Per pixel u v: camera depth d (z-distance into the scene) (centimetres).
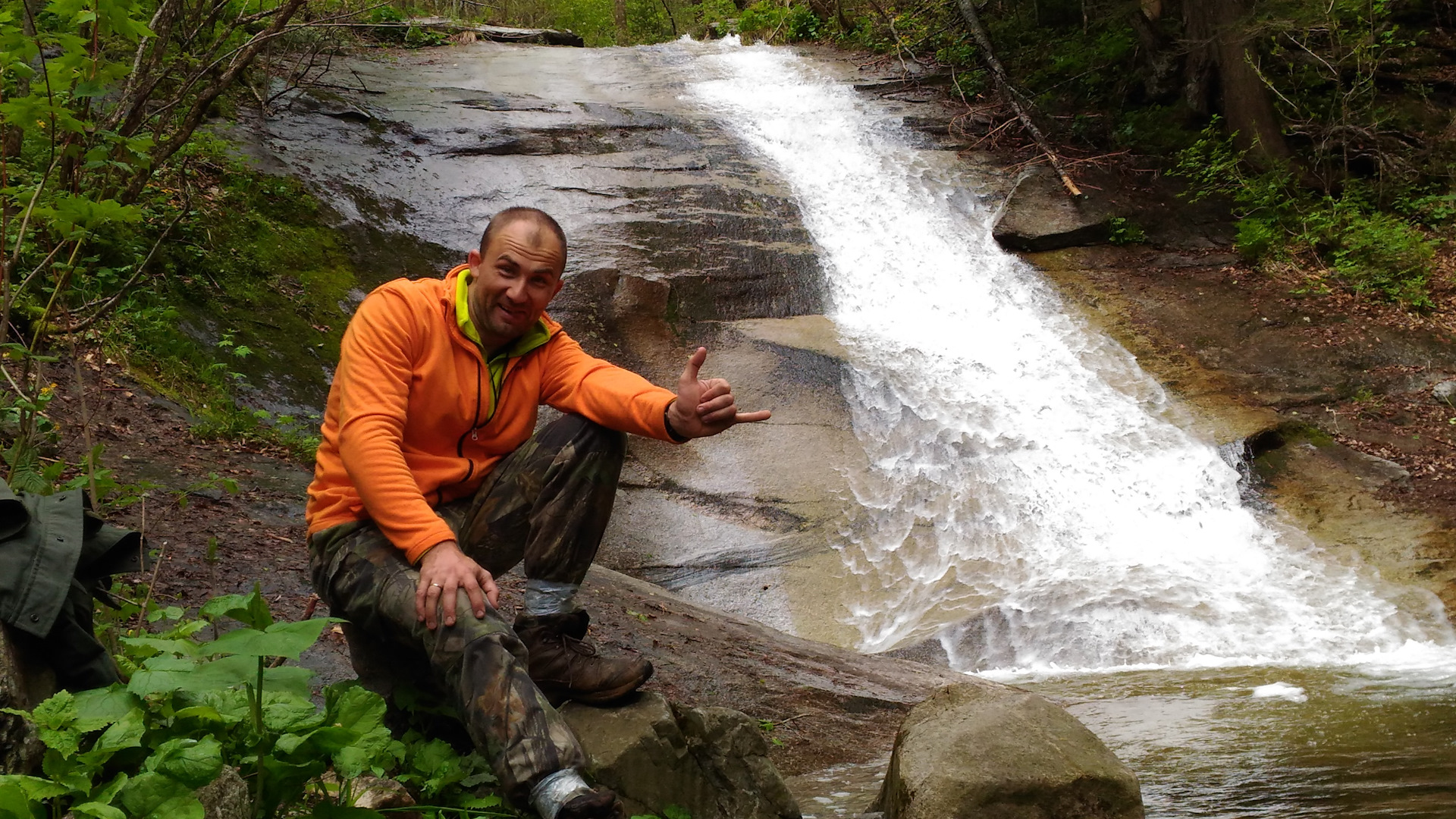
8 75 421
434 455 298
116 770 222
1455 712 502
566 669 307
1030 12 1820
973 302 1231
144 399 695
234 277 917
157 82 523
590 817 239
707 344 1118
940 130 1579
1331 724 486
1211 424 1030
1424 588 812
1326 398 1071
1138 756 434
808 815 371
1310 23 1391
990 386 1084
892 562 880
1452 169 1400
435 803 277
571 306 1086
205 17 623
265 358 864
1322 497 954
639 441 975
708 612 711
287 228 1034
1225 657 731
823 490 949
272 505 617
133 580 447
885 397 1042
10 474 322
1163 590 822
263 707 234
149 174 532
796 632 793
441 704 300
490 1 1972
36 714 210
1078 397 1077
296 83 1283
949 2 1864
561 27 2761
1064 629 775
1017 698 342
